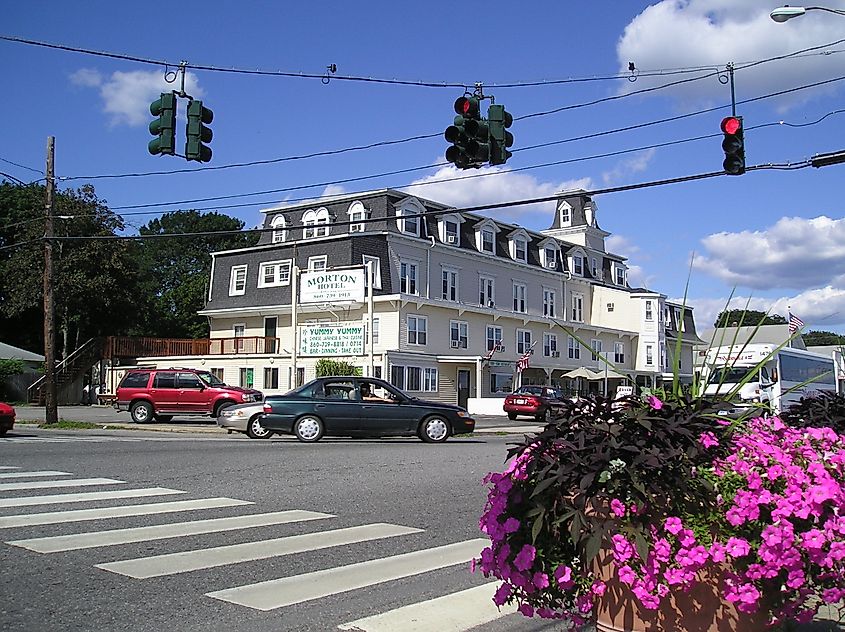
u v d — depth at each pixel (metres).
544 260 57.09
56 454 16.08
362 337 36.66
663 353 60.91
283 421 20.34
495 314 50.19
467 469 14.58
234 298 51.59
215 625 5.59
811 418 7.04
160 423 29.81
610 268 66.38
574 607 4.82
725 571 4.07
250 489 11.83
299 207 50.56
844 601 4.97
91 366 49.59
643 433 4.29
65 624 5.53
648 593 4.07
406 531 9.01
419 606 6.14
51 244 27.98
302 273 38.38
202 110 16.42
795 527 4.11
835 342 86.94
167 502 10.47
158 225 85.31
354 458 16.25
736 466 4.17
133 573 6.89
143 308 57.41
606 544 4.15
